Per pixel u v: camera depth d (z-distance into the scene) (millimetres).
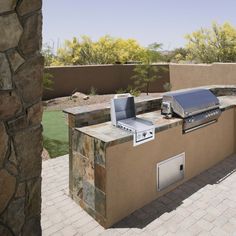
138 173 5355
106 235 4793
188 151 6461
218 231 4824
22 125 2738
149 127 5316
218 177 6770
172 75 20516
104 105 6145
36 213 3051
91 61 27156
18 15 2531
